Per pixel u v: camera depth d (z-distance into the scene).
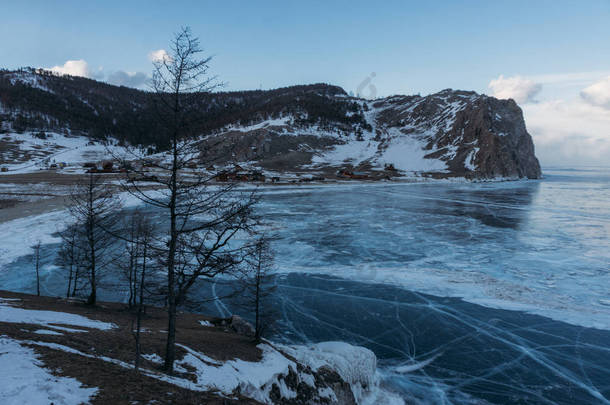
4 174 137.62
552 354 25.80
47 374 8.83
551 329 29.39
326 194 122.19
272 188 133.88
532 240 59.16
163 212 67.62
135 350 13.93
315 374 19.14
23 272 39.06
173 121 11.79
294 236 60.56
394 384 22.38
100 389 8.71
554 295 36.19
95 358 11.45
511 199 112.44
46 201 80.25
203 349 17.11
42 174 135.75
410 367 24.22
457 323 30.50
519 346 26.84
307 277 41.19
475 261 47.62
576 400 20.94
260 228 63.69
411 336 28.31
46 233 54.28
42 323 15.65
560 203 103.62
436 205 98.31
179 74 11.39
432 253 51.38
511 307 33.53
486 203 103.25
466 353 25.92
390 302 34.66
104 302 29.70
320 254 50.38
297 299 35.16
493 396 21.25
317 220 74.88
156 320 24.41
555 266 45.28
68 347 12.02
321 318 31.19
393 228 67.94
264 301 34.44
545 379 22.94
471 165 199.75
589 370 23.94
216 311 31.92
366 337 28.08
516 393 21.47
